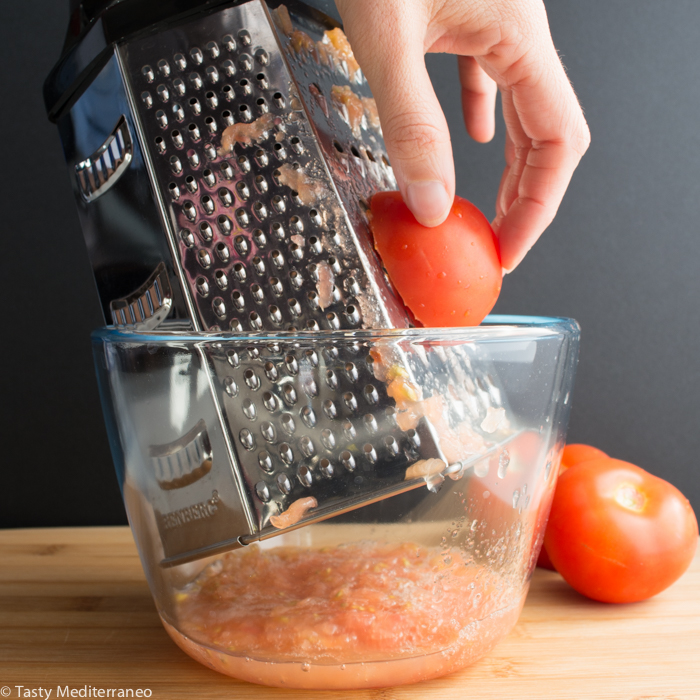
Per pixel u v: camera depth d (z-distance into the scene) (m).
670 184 1.15
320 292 0.51
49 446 1.13
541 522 0.61
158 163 0.54
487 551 0.55
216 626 0.53
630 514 0.70
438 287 0.52
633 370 1.18
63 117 0.64
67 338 1.12
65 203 1.09
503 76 0.64
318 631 0.50
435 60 1.12
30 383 1.12
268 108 0.52
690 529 0.71
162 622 0.63
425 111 0.49
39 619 0.69
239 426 0.50
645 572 0.69
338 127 0.56
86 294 1.11
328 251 0.51
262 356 0.49
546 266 1.16
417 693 0.54
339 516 0.56
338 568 0.56
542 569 0.83
